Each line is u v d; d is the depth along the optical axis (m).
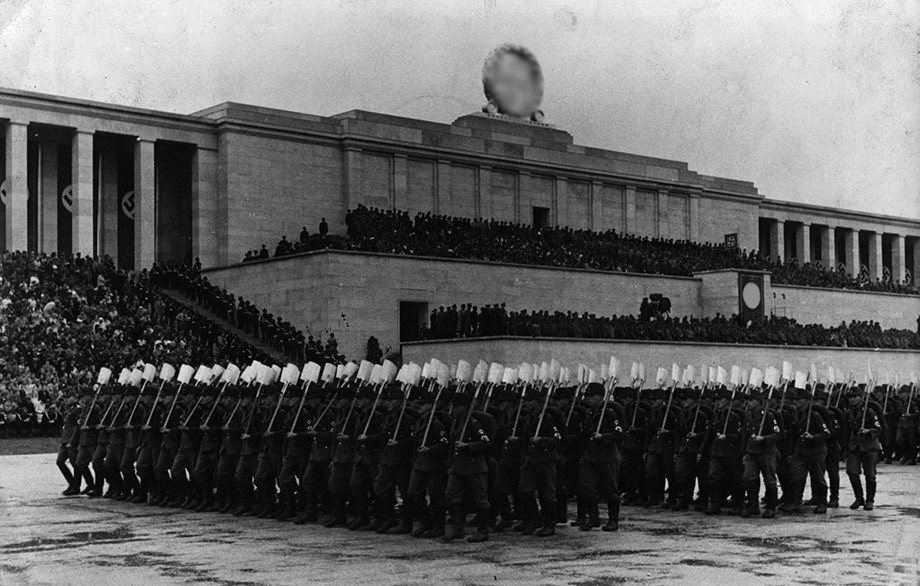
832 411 25.56
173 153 66.75
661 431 25.84
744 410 24.12
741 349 59.31
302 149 65.06
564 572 17.12
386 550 19.81
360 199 66.38
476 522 21.00
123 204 67.75
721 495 26.02
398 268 56.62
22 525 24.12
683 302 69.44
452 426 21.11
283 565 18.33
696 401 25.91
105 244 66.25
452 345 51.41
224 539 21.66
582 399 23.66
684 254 74.94
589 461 21.97
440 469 21.30
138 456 28.11
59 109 58.88
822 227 95.94
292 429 24.25
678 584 16.03
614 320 57.47
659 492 26.83
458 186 69.94
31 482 33.88
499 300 60.34
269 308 57.19
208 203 63.06
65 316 49.50
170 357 48.84
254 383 26.52
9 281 50.41
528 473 21.27
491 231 65.38
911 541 20.30
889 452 39.59
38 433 45.00
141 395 28.73
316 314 54.75
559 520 22.89
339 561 18.61
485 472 20.98
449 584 16.25
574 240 69.00
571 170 74.25
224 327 55.72
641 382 26.52
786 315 74.94
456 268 58.69
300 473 24.39
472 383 24.38
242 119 62.94
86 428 29.73
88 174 59.84
